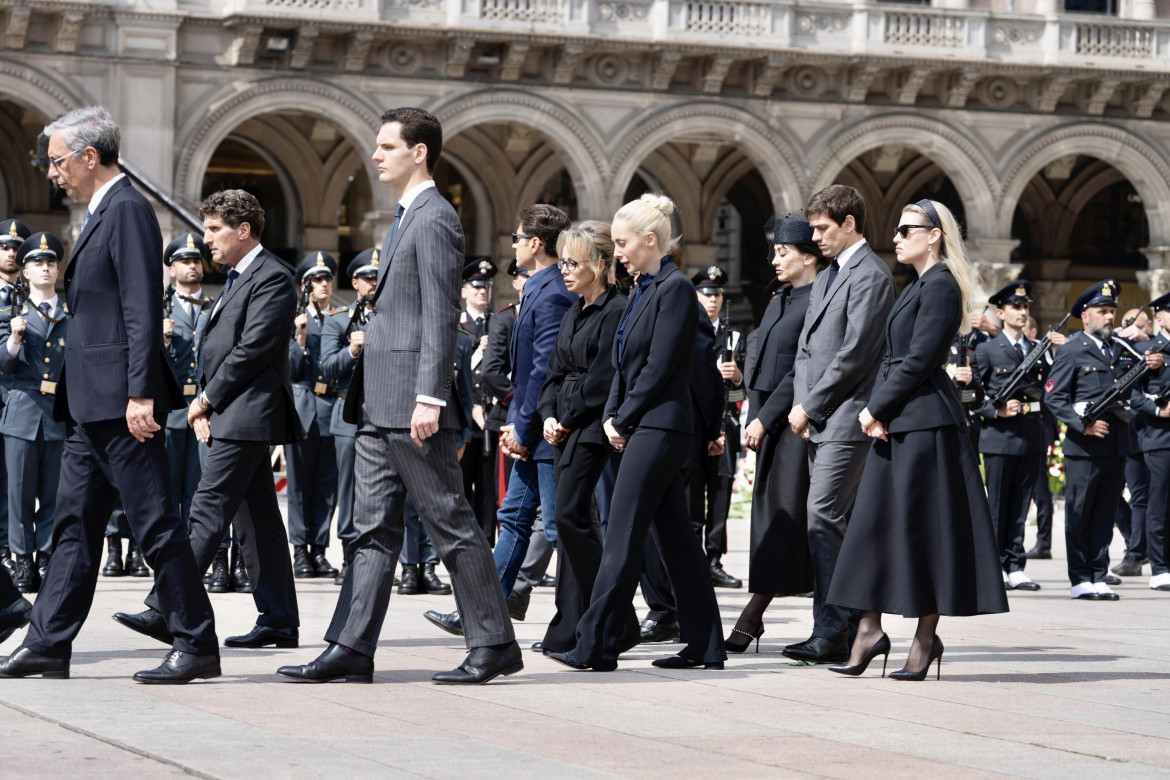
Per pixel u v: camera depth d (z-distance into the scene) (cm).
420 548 1759
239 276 1234
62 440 1828
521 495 1388
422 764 793
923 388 1123
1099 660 1260
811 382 1222
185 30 3888
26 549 1803
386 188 4031
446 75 4066
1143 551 2172
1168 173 4553
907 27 4322
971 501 1120
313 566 1955
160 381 1026
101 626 1386
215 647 1058
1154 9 4666
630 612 1185
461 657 1216
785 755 844
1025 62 4372
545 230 1385
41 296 1817
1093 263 5275
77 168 1038
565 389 1209
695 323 1158
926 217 1144
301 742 844
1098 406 1831
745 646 1280
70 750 822
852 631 1237
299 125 4512
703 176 4888
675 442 1154
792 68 4303
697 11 4169
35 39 3778
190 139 3891
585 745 859
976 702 1035
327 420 1934
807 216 1265
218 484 1194
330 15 3888
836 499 1208
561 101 4131
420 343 1051
